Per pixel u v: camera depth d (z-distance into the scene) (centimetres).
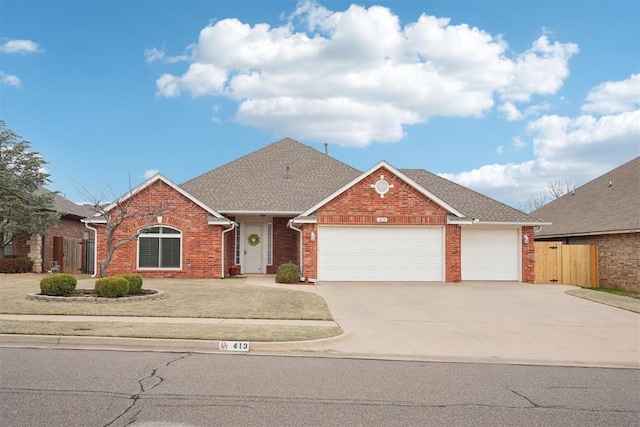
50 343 988
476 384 751
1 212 2317
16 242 2639
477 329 1195
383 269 2116
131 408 603
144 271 2147
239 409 609
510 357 947
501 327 1223
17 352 912
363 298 1642
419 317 1333
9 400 627
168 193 2167
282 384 725
